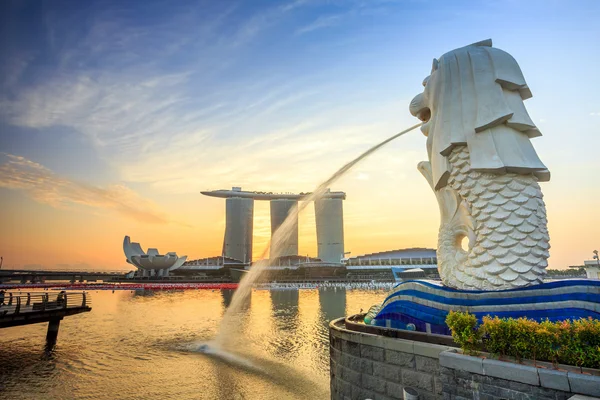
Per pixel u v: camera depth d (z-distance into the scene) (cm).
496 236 923
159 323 3109
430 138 1128
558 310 787
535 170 930
